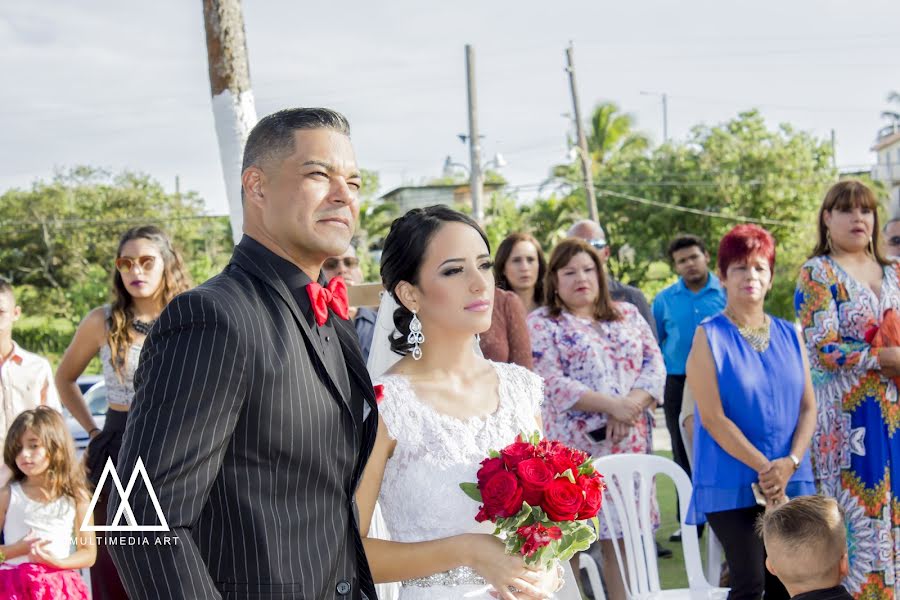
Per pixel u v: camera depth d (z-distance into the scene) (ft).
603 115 109.29
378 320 10.81
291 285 6.63
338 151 6.66
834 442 13.92
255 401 6.02
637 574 13.29
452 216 8.55
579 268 15.78
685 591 13.15
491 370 9.02
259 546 5.98
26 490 14.16
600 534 14.40
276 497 6.09
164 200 120.26
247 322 6.08
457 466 8.24
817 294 13.99
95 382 32.94
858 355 13.44
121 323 13.89
